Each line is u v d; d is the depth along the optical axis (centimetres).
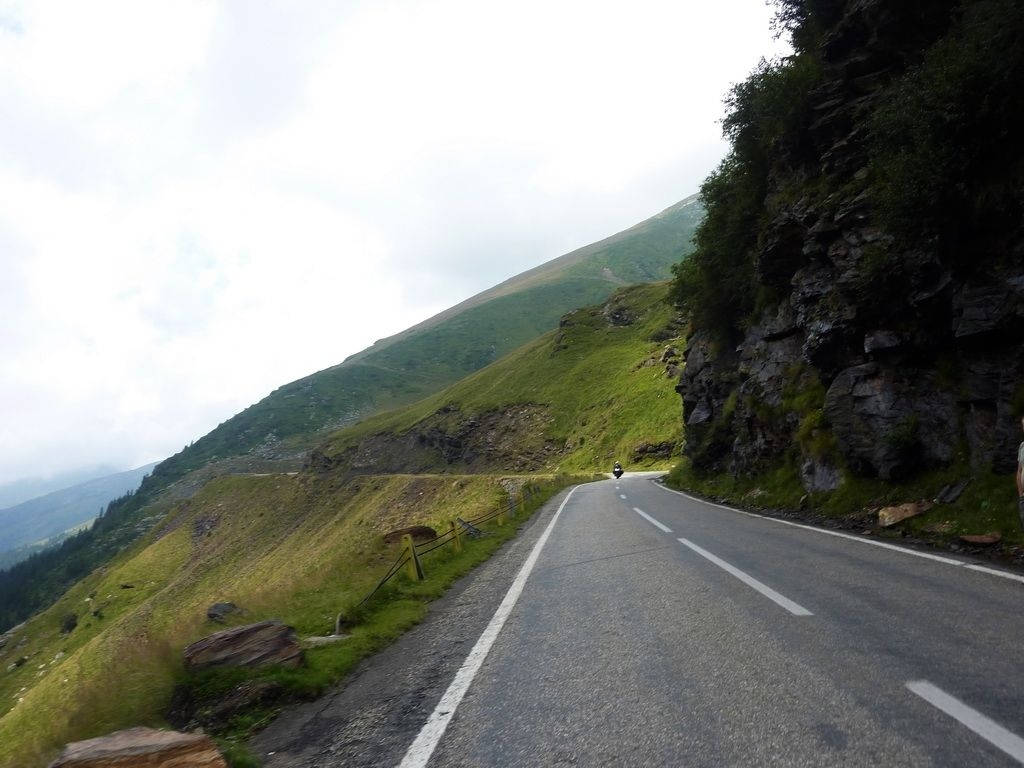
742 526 1388
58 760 404
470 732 441
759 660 510
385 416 18712
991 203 1062
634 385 9200
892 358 1323
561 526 1869
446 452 12050
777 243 1894
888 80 1593
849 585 733
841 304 1493
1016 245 1036
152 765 411
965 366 1146
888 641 519
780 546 1064
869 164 1525
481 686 539
